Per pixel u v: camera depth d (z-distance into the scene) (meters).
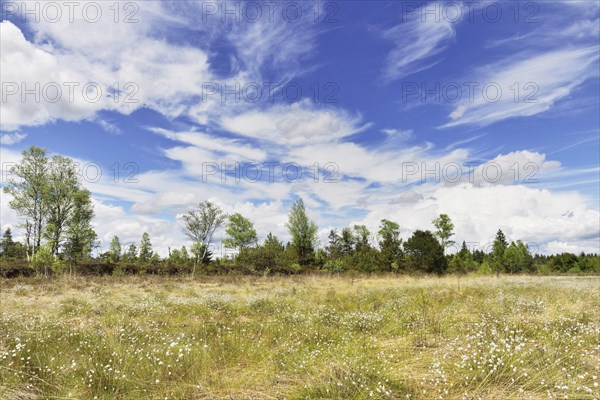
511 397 4.38
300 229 42.59
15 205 33.66
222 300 14.02
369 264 37.62
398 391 4.71
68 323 9.06
